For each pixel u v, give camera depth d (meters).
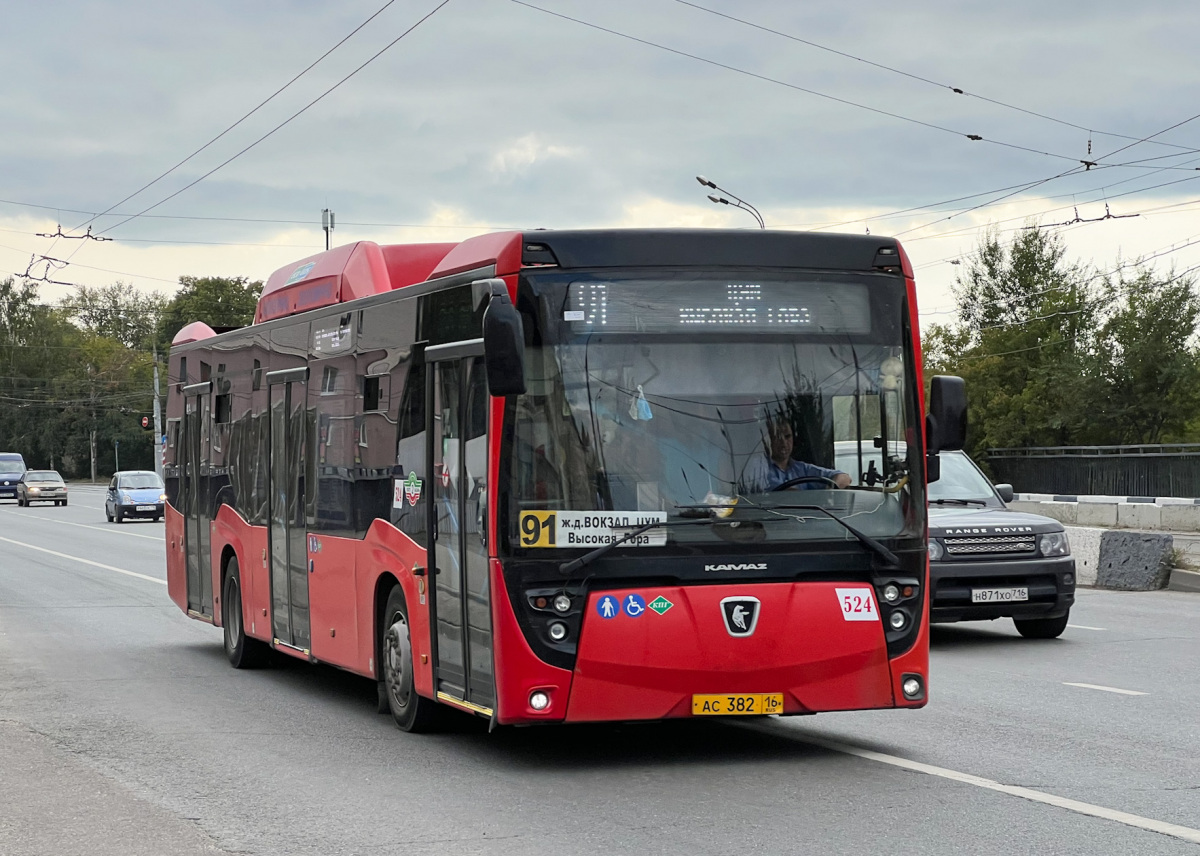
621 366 8.00
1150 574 20.61
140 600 21.38
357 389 10.37
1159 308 55.47
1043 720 9.73
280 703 11.33
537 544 7.82
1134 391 56.16
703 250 8.18
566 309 8.00
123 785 8.05
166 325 123.75
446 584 8.70
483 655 8.13
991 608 13.73
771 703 7.90
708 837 6.48
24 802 7.63
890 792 7.43
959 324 73.06
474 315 8.36
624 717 7.79
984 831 6.52
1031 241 72.31
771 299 8.21
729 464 8.01
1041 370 59.53
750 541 7.95
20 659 14.45
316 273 11.73
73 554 32.88
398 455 9.51
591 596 7.79
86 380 130.50
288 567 11.95
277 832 6.81
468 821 6.95
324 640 11.08
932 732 9.30
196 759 8.85
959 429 8.60
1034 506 36.69
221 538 14.05
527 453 7.88
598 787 7.73
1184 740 8.95
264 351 12.70
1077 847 6.20
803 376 8.18
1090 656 13.23
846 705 8.03
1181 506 32.12
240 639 13.48
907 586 8.18
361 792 7.72
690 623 7.81
